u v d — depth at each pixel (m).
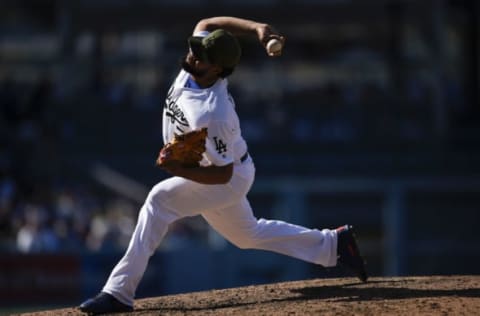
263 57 110.12
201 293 27.98
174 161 23.08
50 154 85.62
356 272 26.83
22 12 113.56
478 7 106.25
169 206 24.64
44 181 81.25
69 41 99.75
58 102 94.12
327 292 26.45
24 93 96.94
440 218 76.69
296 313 23.23
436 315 22.42
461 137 95.00
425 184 76.12
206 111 22.92
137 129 92.38
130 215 76.12
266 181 85.00
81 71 101.00
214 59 22.81
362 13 102.25
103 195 81.75
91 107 93.69
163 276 61.97
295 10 102.06
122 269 24.80
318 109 95.44
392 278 28.58
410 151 92.19
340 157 90.81
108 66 103.50
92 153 88.94
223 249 62.34
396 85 99.19
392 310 23.06
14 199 72.00
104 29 103.75
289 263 62.16
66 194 74.12
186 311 24.86
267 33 23.84
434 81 96.31
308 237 26.34
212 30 24.48
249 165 24.52
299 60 110.44
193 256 62.19
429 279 28.14
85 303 24.69
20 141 86.31
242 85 106.94
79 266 60.81
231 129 23.14
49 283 60.19
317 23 103.88
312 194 78.50
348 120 94.75
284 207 67.81
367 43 110.25
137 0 101.25
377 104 96.12
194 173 23.17
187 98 23.17
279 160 89.56
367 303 24.06
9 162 82.44
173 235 68.81
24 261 59.84
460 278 28.28
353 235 26.69
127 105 94.75
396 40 102.06
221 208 24.92
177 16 102.88
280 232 26.12
